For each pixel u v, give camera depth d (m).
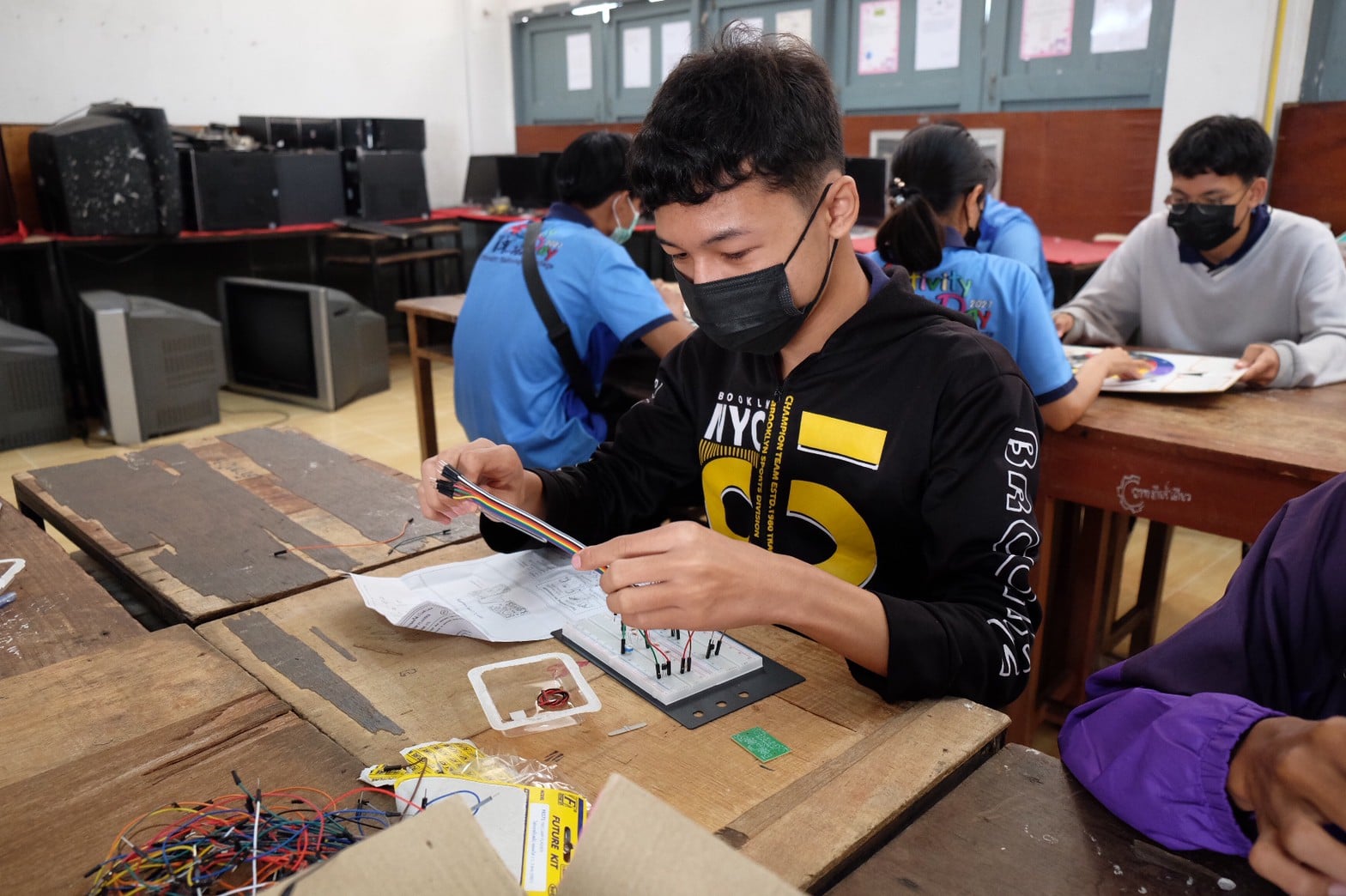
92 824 0.64
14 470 3.60
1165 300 2.33
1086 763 0.70
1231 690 0.70
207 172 4.37
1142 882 0.60
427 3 6.11
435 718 0.79
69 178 3.94
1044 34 4.33
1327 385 1.93
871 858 0.63
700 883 0.45
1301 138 3.57
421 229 5.12
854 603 0.81
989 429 0.96
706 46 0.89
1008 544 0.93
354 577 1.04
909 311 1.02
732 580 0.75
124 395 3.88
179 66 5.09
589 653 0.90
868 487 1.02
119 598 1.32
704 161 0.83
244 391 4.80
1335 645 0.68
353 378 4.62
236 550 1.19
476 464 1.07
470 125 6.52
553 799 0.67
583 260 1.94
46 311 4.45
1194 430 1.61
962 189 1.84
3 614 0.99
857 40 5.02
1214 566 2.82
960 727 0.77
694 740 0.76
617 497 1.22
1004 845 0.64
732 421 1.12
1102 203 4.28
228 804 0.66
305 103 5.64
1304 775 0.54
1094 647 2.01
